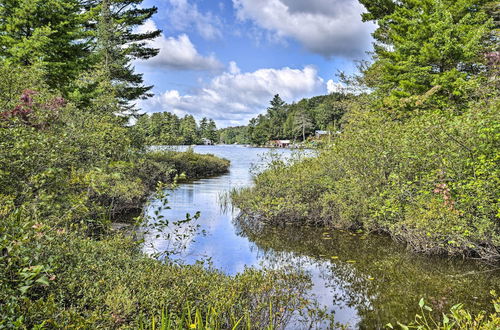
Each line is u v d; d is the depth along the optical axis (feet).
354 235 27.84
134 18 64.03
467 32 42.80
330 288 17.06
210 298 10.83
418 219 21.29
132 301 9.32
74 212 13.60
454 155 21.16
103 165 17.33
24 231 7.76
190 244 23.52
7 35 39.65
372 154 26.99
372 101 56.49
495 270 19.43
